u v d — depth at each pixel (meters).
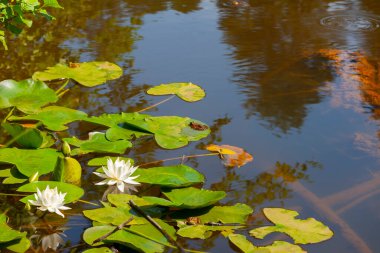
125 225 3.48
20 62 4.59
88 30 5.09
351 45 4.91
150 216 3.54
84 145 3.87
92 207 3.60
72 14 5.45
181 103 4.26
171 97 4.31
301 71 4.58
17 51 4.74
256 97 4.32
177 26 5.21
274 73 4.56
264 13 5.66
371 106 4.25
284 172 3.80
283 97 4.32
